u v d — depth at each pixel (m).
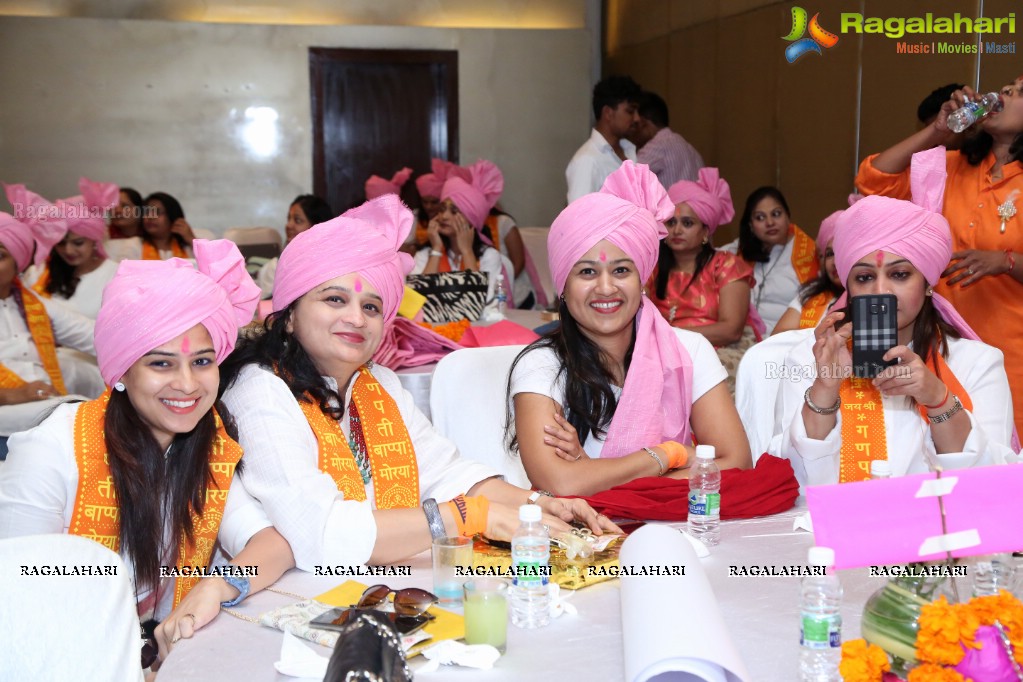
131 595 1.48
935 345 2.46
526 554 1.60
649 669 1.27
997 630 1.23
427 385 3.65
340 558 1.89
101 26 9.42
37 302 4.24
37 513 1.90
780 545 1.99
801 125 6.47
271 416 2.04
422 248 6.28
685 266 4.84
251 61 9.67
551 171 10.20
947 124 3.44
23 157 9.45
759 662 1.44
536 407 2.45
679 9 8.33
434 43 9.91
